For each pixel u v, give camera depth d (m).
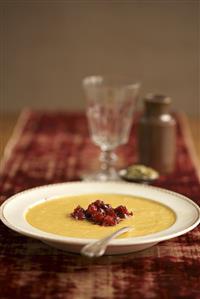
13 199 0.72
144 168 0.93
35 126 1.28
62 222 0.67
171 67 2.09
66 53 2.09
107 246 0.60
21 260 0.63
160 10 2.05
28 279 0.58
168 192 0.76
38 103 2.12
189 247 0.67
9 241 0.68
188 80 2.10
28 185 0.89
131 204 0.74
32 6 2.05
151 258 0.64
